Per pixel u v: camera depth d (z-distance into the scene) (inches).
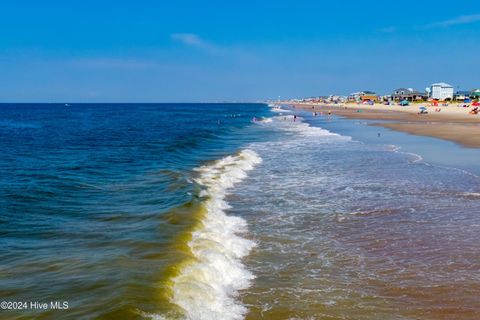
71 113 4685.0
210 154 1171.3
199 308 290.0
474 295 329.4
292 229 498.0
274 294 328.2
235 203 617.9
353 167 935.7
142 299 286.5
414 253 420.8
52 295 293.3
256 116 4060.0
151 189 657.6
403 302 317.4
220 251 402.9
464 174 828.0
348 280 357.4
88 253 376.8
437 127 2037.4
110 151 1171.9
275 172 880.3
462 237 466.3
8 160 963.3
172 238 415.5
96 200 585.6
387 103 6146.7
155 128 2210.9
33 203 556.1
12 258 363.3
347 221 530.9
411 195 661.9
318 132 1971.0
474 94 5856.3
